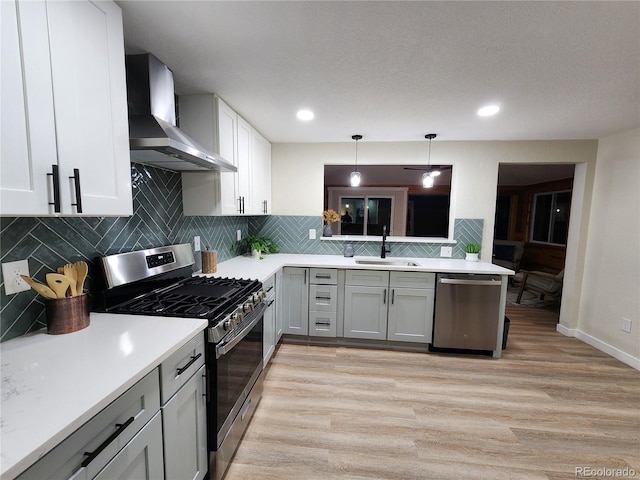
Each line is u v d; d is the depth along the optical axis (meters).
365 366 2.49
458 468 1.49
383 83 1.80
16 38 0.77
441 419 1.84
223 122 2.06
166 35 1.34
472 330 2.68
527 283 4.56
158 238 1.86
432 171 3.15
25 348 0.99
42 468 0.60
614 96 1.92
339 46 1.42
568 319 3.18
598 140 2.94
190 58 1.54
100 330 1.15
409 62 1.56
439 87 1.85
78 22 0.95
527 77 1.69
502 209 6.70
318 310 2.87
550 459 1.56
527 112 2.24
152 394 0.94
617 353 2.67
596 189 2.95
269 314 2.38
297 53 1.48
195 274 2.24
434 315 2.73
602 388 2.20
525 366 2.52
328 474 1.44
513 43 1.37
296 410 1.90
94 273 1.40
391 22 1.23
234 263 2.75
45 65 0.84
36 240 1.13
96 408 0.71
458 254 3.25
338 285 2.83
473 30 1.28
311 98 2.04
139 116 1.46
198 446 1.25
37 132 0.83
